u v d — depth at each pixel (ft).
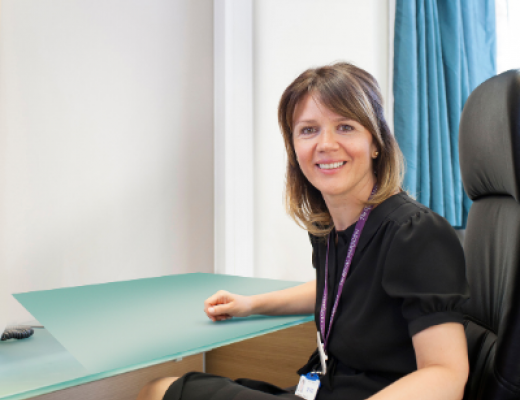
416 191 6.59
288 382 4.96
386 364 2.35
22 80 4.93
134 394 5.09
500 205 2.48
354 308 2.49
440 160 6.63
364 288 2.47
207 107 7.23
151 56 6.38
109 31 5.84
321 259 3.02
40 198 5.07
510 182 2.20
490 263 2.49
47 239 5.12
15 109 4.86
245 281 4.51
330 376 2.55
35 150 5.03
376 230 2.47
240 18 7.47
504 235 2.33
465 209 6.95
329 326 2.60
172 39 6.70
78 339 2.34
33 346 2.61
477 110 2.65
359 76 2.58
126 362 1.97
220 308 2.86
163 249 6.45
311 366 2.79
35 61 5.05
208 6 7.32
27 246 4.94
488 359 2.29
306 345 4.86
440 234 2.24
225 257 7.13
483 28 7.29
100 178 5.68
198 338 2.39
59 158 5.25
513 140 2.13
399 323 2.32
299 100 2.63
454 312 2.07
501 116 2.30
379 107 2.62
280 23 7.47
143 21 6.29
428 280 2.13
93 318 2.85
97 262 5.62
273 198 7.41
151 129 6.34
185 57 6.89
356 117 2.47
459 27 6.82
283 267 7.31
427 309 2.07
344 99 2.45
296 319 2.96
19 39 4.92
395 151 2.63
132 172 6.07
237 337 2.45
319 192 3.13
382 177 2.63
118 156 5.90
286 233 7.27
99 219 5.65
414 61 6.49
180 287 4.12
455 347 2.01
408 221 2.31
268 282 4.41
